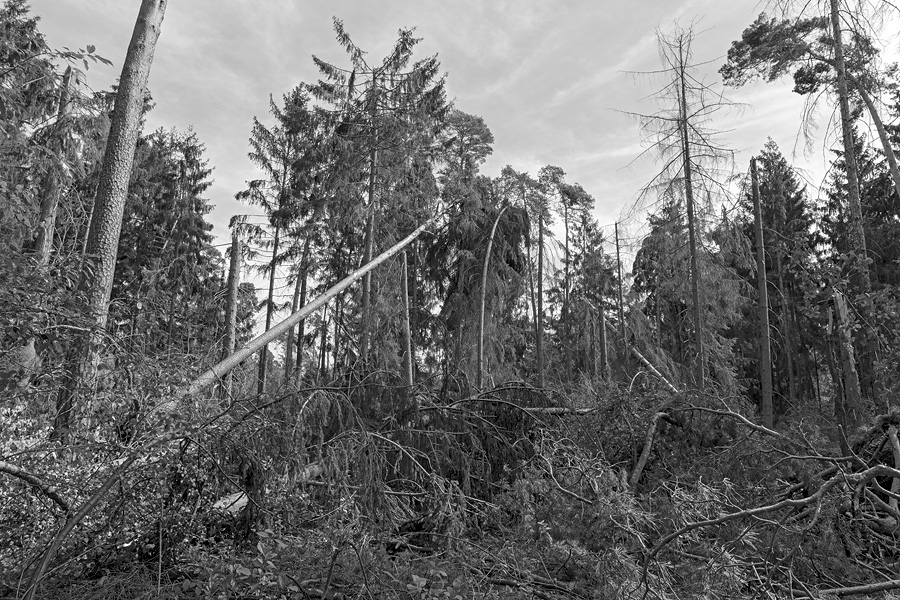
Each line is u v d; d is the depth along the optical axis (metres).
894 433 5.26
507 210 16.59
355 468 4.92
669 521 4.28
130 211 24.00
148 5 6.76
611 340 22.06
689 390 6.96
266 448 4.73
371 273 15.54
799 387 24.77
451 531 4.30
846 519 4.57
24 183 8.18
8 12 6.80
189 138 25.91
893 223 17.41
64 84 6.75
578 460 4.77
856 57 11.87
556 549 4.06
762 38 12.29
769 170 14.30
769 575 3.74
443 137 19.66
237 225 21.00
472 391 7.43
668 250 12.35
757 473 5.64
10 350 3.93
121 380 4.41
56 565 3.83
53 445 4.16
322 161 17.12
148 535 4.20
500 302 16.95
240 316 20.20
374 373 6.60
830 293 7.29
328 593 3.54
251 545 4.30
